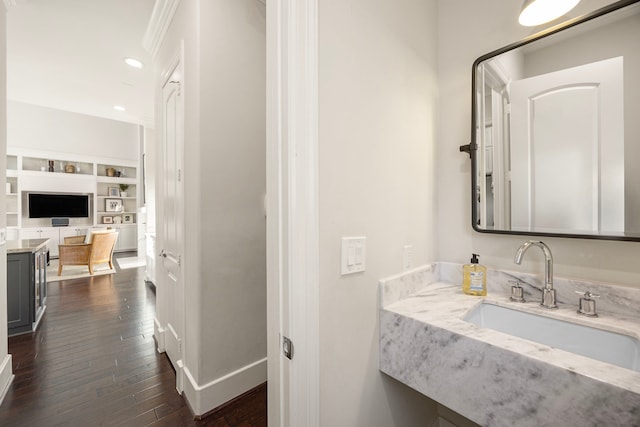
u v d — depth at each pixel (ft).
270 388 2.74
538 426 2.21
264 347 6.05
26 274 8.68
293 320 2.48
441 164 4.59
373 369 3.27
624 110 3.16
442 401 2.78
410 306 3.40
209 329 5.26
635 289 3.03
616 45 3.20
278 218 2.56
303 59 2.52
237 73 5.57
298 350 2.50
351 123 3.01
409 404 3.85
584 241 3.42
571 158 3.48
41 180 21.16
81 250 15.74
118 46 8.70
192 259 5.38
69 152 22.44
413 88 4.01
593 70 3.34
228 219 5.49
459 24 4.42
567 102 3.51
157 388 5.96
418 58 4.13
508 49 3.88
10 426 4.93
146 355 7.34
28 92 12.10
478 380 2.54
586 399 2.02
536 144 3.72
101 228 23.57
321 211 2.69
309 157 2.55
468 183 4.33
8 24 7.64
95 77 10.66
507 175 3.94
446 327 2.80
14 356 7.29
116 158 24.57
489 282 4.05
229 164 5.49
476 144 4.16
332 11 2.83
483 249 4.20
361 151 3.12
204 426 4.91
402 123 3.77
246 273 5.75
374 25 3.33
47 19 7.44
